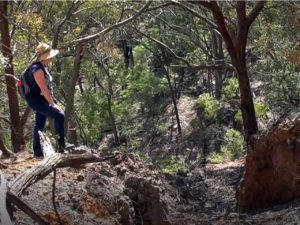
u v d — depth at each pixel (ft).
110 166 25.52
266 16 57.16
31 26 52.80
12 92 48.80
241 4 44.57
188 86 125.80
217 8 45.24
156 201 22.56
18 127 49.32
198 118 107.24
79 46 52.08
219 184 41.01
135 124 116.67
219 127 96.94
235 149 67.41
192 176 45.83
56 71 72.18
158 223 22.33
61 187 21.17
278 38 57.11
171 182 33.73
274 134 26.48
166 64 104.78
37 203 19.21
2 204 11.74
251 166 27.20
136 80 111.24
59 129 25.82
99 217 20.61
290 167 26.08
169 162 76.28
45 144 20.33
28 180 14.20
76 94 100.99
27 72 25.59
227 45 45.60
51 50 25.85
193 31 91.81
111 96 105.19
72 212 19.80
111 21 69.21
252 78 86.28
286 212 23.98
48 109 25.62
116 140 105.19
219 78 102.58
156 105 120.57
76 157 15.64
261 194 27.27
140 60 112.06
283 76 58.13
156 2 71.26
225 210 30.12
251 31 68.54
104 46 70.59
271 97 58.80
